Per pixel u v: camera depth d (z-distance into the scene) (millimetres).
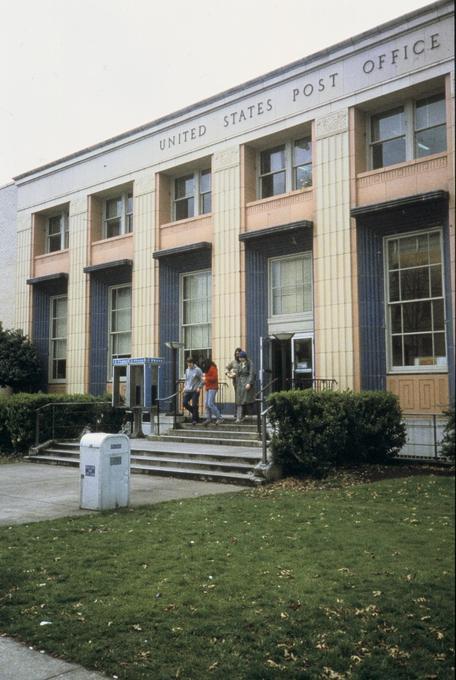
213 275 19000
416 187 15156
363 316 15773
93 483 9477
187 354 20031
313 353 16797
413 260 15305
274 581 5875
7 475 13414
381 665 4160
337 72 16672
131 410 18062
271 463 11766
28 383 24172
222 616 5113
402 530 7473
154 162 21062
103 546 7246
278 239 17625
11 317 25938
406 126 15836
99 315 22703
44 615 5262
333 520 8141
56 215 25391
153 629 4914
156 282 20703
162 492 10930
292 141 18203
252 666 4242
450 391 13695
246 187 18594
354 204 16109
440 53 14867
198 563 6500
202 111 19656
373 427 12297
